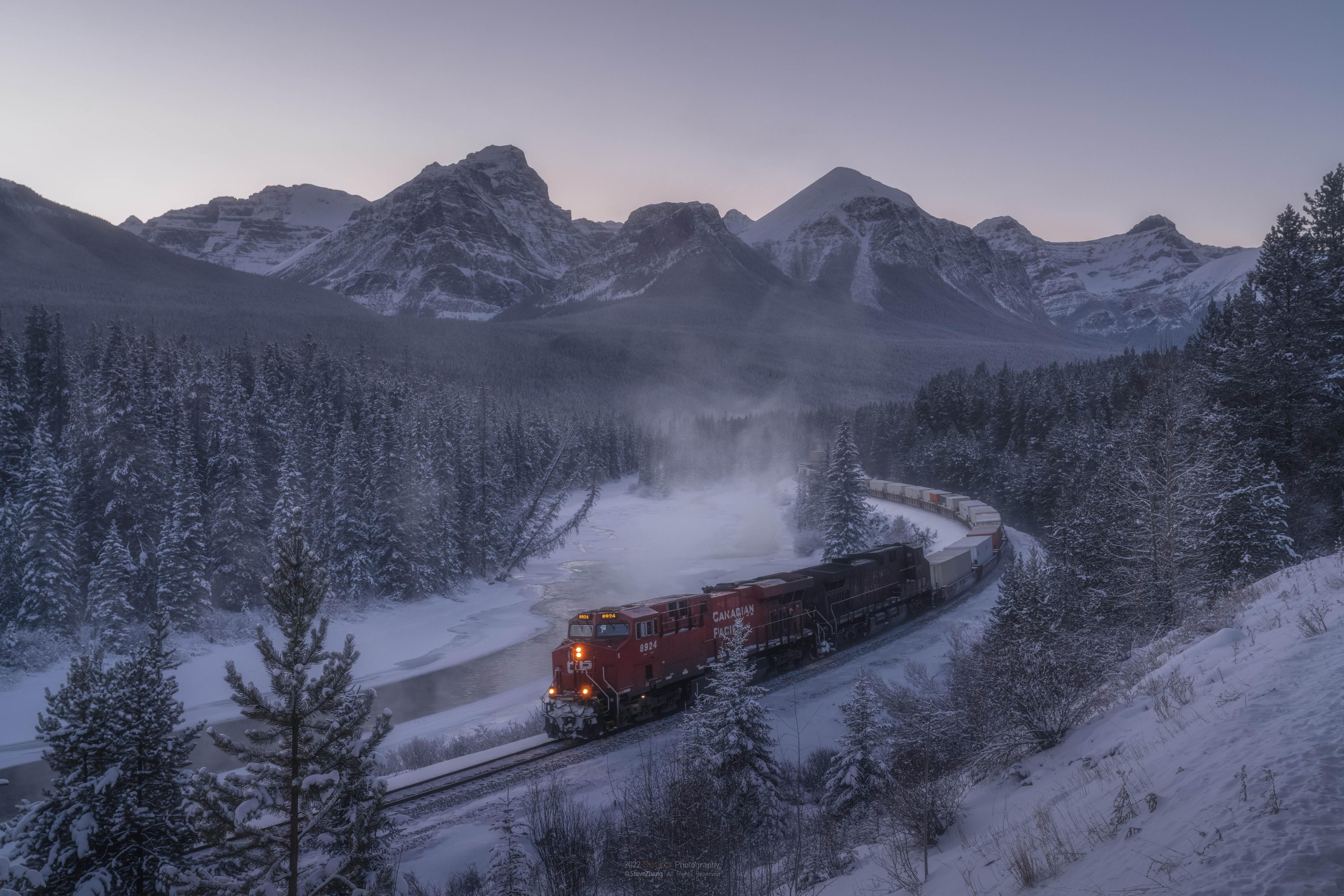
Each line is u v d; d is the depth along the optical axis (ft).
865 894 33.40
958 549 187.83
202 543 171.12
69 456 192.03
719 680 67.97
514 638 188.34
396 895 40.32
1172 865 18.25
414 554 218.59
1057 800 31.94
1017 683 45.19
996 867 27.40
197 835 36.50
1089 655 53.57
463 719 124.16
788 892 39.75
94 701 44.80
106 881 40.98
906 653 126.72
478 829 64.90
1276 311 128.36
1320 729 22.26
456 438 282.97
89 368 271.49
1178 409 101.86
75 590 157.58
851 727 60.80
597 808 66.39
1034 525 287.07
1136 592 94.63
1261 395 128.26
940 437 397.60
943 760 53.93
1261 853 16.42
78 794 42.50
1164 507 93.76
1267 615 45.98
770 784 62.95
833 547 230.48
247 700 35.06
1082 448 245.86
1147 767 27.71
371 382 315.37
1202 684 35.78
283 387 299.58
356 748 37.35
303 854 53.11
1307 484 120.47
